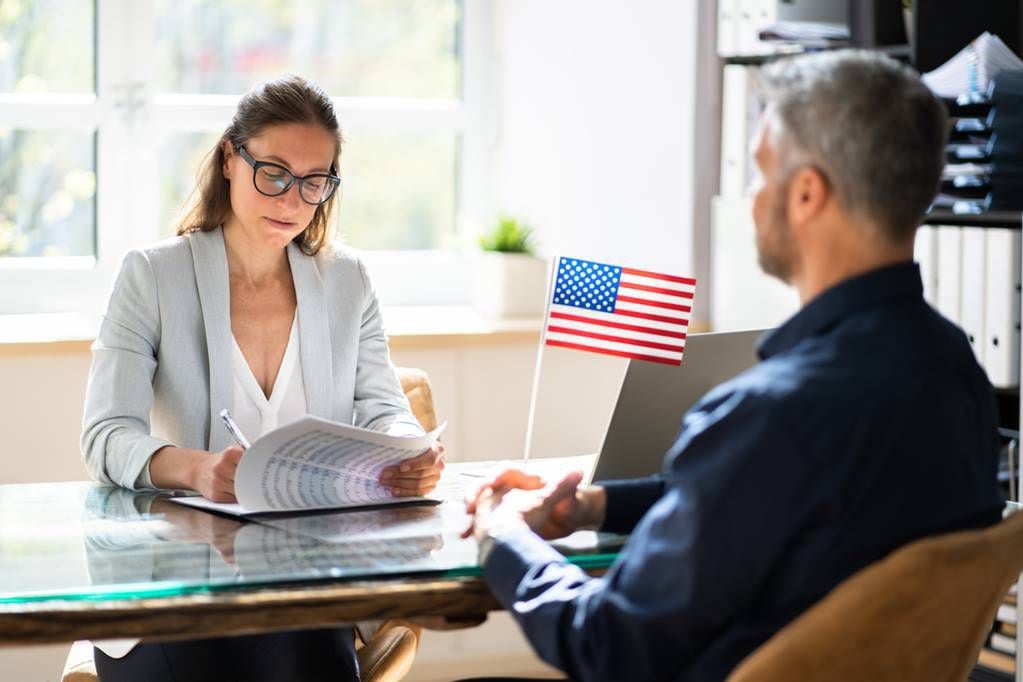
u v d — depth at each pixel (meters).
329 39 3.91
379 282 3.97
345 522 1.69
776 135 1.32
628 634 1.27
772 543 1.21
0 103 3.58
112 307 2.11
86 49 3.68
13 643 1.32
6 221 3.63
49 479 3.10
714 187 3.31
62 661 3.07
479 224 4.06
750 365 1.88
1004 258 2.56
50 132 3.65
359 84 3.96
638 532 1.30
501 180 4.06
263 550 1.53
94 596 1.36
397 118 3.96
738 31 3.16
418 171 4.02
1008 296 2.56
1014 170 2.62
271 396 2.18
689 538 1.22
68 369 3.10
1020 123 2.62
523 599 1.37
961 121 2.67
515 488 1.68
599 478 1.82
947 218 2.67
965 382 1.34
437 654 3.38
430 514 1.74
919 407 1.25
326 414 2.21
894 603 1.19
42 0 3.62
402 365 3.33
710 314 3.37
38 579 1.41
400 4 3.97
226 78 3.82
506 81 4.02
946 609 1.25
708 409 1.28
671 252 3.38
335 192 2.20
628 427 1.83
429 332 3.34
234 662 1.96
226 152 2.16
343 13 3.92
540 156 3.88
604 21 3.56
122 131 3.71
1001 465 2.60
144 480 1.92
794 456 1.20
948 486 1.28
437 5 4.01
